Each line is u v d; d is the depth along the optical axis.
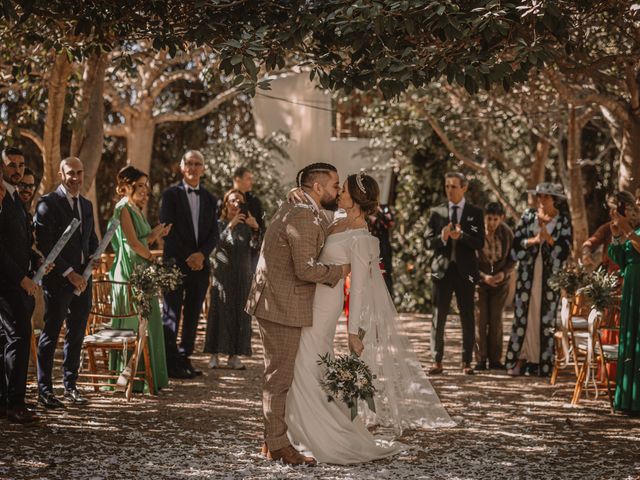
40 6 5.94
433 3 5.01
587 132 17.19
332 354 5.59
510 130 18.20
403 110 15.43
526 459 5.62
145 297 7.24
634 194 8.98
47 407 6.80
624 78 9.16
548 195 8.91
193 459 5.46
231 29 5.63
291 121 17.89
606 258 8.44
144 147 15.48
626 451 5.86
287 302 5.36
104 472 5.12
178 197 8.53
